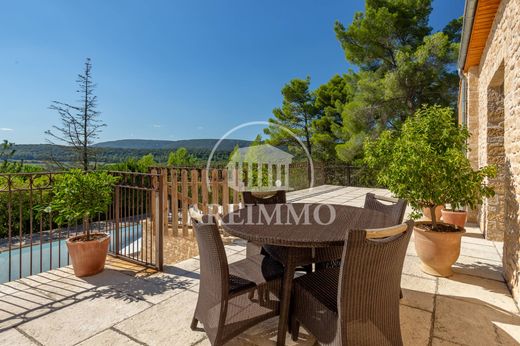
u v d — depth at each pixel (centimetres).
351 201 790
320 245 170
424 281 289
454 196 289
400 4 1082
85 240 310
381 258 146
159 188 317
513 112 279
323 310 161
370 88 1120
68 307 237
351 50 1156
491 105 436
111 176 341
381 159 341
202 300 191
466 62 535
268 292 189
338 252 212
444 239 290
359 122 1165
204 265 183
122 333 201
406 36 1109
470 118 550
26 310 232
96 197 316
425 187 295
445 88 1030
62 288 273
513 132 278
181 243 491
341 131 1409
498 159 431
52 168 1349
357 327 148
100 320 218
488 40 430
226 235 443
